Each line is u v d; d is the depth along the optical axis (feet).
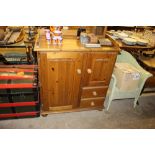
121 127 6.95
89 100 7.11
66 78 6.07
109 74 6.43
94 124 6.97
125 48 8.51
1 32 7.16
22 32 7.98
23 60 6.81
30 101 6.30
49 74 5.81
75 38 6.45
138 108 8.18
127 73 6.46
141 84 7.27
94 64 5.96
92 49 5.53
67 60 5.61
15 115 6.61
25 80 5.94
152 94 8.96
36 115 6.88
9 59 6.78
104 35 6.71
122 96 7.44
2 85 5.65
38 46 5.31
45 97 6.45
